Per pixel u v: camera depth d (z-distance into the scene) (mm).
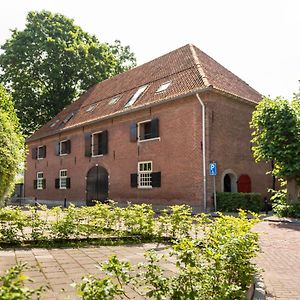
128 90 22609
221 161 17031
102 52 31109
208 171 16328
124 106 20828
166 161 18016
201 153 16469
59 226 7980
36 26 29312
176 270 5375
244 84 21422
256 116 15273
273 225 12094
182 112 17469
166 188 17875
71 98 31734
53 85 30391
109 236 8484
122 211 9078
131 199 19828
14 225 7734
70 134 25547
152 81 21031
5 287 2082
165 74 20562
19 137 8352
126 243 8047
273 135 14516
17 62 29016
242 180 18094
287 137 14352
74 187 24719
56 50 28672
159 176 18266
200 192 16312
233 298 3199
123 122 20781
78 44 30188
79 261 6082
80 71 29609
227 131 17500
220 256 3422
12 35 29875
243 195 15742
